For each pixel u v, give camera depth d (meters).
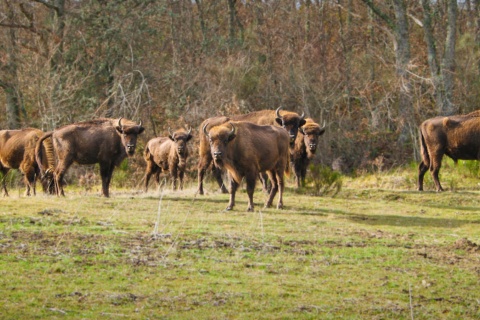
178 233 33.00
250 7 125.94
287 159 46.56
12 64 91.62
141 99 90.00
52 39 90.06
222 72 90.31
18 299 22.39
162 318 21.31
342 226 38.47
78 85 85.56
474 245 32.94
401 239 35.00
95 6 96.56
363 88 98.12
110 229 33.59
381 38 116.69
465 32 112.38
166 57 103.50
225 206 44.94
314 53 98.94
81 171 75.38
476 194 53.47
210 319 21.39
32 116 93.62
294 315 22.12
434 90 94.50
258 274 26.61
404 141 88.75
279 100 92.88
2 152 52.50
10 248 28.56
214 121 51.59
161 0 100.19
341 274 27.14
